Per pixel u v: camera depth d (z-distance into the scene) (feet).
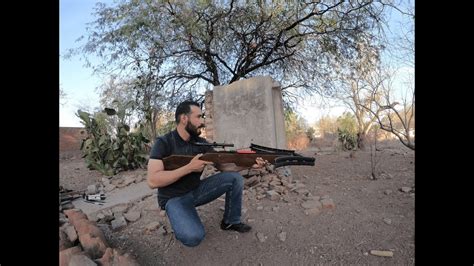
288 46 29.96
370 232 10.00
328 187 15.11
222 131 19.60
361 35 26.61
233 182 9.80
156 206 12.76
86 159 22.85
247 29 30.66
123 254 8.57
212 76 34.14
